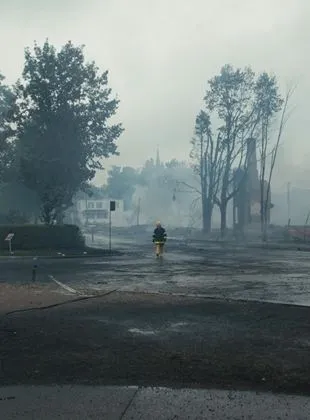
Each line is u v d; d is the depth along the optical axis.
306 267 19.14
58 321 8.48
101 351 6.49
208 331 7.66
